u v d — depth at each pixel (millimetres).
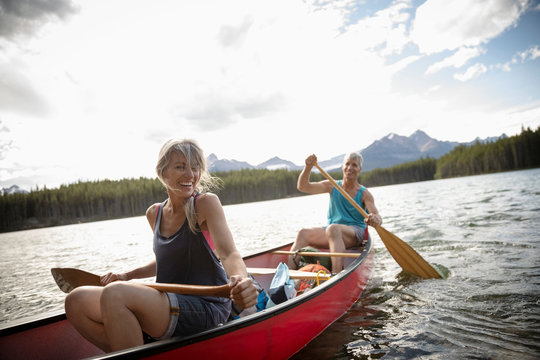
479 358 2234
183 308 1656
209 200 1811
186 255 1828
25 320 2039
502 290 3447
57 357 2100
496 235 6188
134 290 1507
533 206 9977
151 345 1468
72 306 1650
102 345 1694
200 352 1631
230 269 1702
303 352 2453
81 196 82812
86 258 10180
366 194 4758
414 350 2420
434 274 4180
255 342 1948
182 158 1792
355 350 2471
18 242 23984
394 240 4379
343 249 4117
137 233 21109
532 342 2383
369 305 3396
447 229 7570
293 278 3111
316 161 4766
